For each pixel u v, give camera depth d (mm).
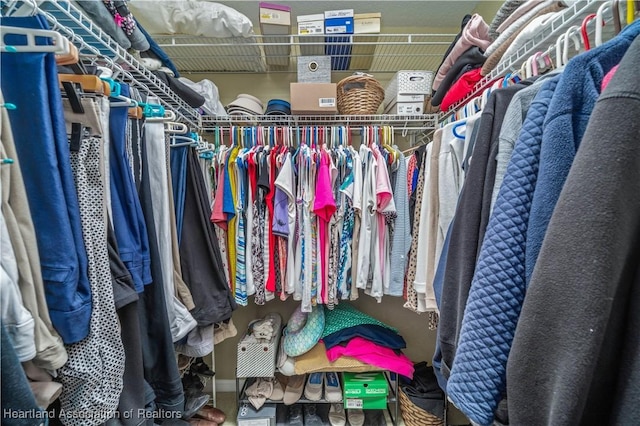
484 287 429
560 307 299
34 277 437
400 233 1219
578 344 281
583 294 281
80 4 691
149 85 1009
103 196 562
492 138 544
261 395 1382
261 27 1346
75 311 478
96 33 729
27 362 450
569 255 294
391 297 1730
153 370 752
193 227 1020
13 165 420
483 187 538
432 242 849
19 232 420
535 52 760
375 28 1414
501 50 904
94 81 577
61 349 470
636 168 276
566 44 595
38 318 440
